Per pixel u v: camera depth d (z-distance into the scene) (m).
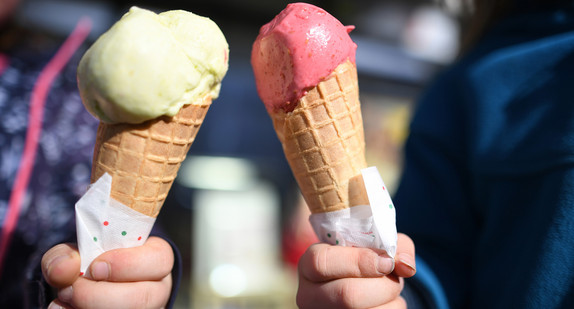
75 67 0.45
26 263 0.39
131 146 0.27
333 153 0.29
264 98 0.30
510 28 0.37
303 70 0.28
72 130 0.43
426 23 1.13
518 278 0.30
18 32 0.44
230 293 0.80
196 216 0.86
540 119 0.32
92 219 0.27
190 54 0.27
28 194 0.40
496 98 0.35
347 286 0.27
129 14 0.27
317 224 0.30
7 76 0.41
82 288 0.26
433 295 0.33
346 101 0.29
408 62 1.13
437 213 0.37
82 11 0.77
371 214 0.29
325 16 0.29
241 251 0.86
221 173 0.94
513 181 0.32
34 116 0.41
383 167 1.10
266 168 1.04
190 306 0.81
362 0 1.04
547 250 0.29
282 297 0.83
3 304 0.38
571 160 0.30
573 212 0.29
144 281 0.27
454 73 0.39
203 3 0.89
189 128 0.28
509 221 0.32
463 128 0.37
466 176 0.37
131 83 0.26
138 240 0.28
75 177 0.42
